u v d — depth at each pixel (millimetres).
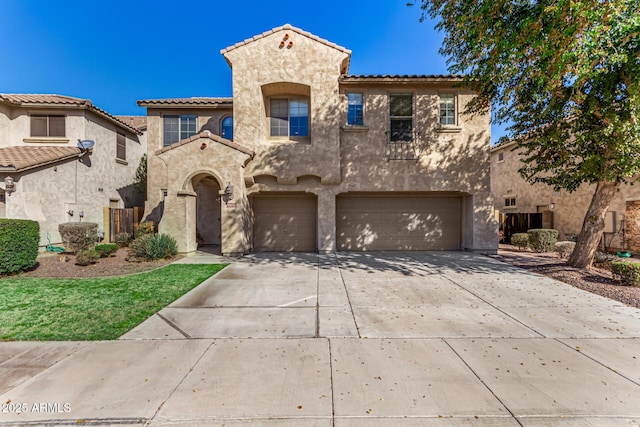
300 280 8812
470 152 13805
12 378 3762
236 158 12680
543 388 3594
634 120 7332
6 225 8875
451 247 14961
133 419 3068
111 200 18234
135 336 5000
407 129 13984
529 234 14414
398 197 14930
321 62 13383
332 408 3232
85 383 3654
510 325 5539
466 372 3932
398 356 4363
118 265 10672
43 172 13711
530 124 10367
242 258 12375
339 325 5535
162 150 12781
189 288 7883
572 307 6516
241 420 3061
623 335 5098
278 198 14695
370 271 10023
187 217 12797
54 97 17031
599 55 6449
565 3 6406
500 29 8094
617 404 3309
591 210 9797
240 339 4918
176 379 3750
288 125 14203
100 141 17203
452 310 6348
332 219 13727
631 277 7832
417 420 3066
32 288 7805
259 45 13367
